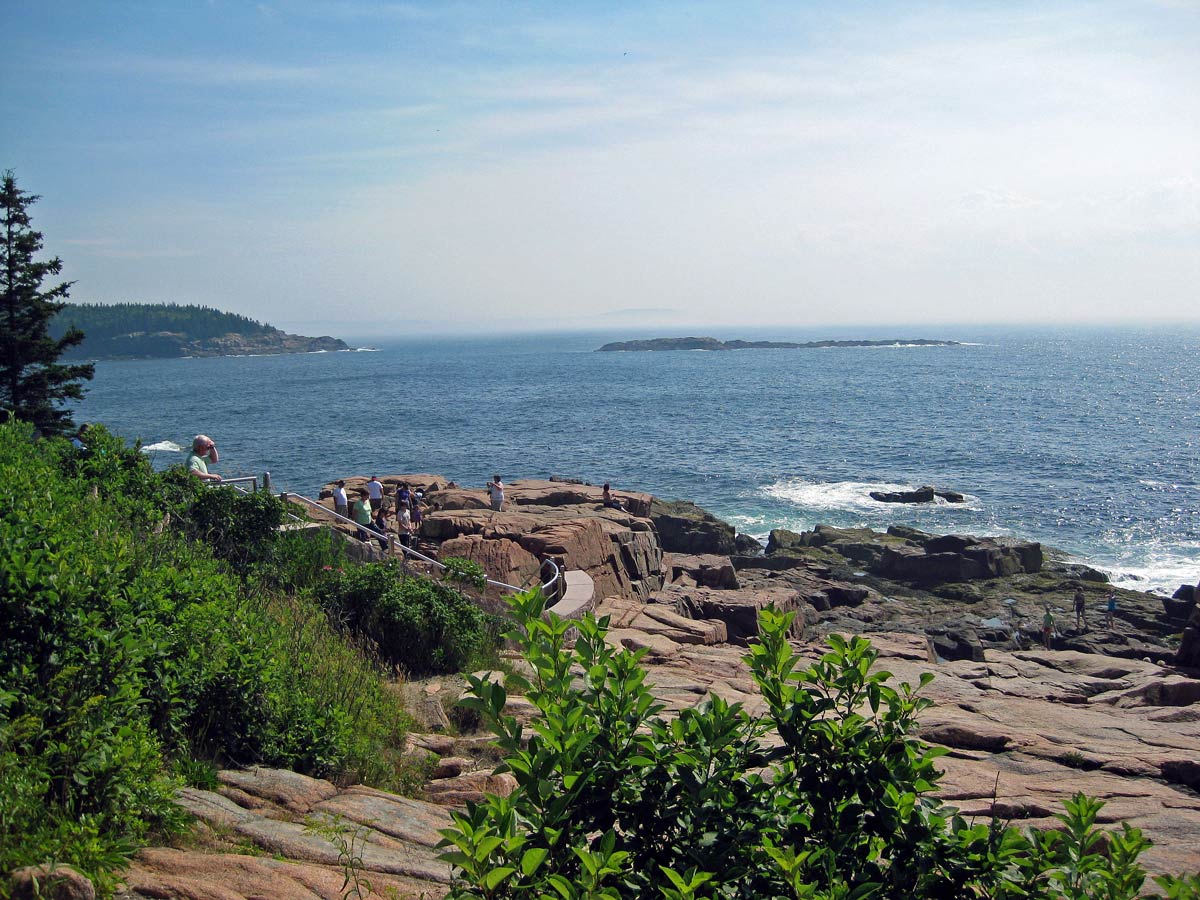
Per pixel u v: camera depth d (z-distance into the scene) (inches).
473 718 405.1
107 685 224.8
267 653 317.1
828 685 171.2
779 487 2340.1
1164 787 402.9
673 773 158.6
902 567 1449.3
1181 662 962.1
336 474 2442.2
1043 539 1798.7
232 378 7372.1
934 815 156.5
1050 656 869.2
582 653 169.9
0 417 1229.7
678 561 1238.3
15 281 1288.1
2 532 259.8
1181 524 1882.4
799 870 133.1
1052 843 150.9
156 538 424.2
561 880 120.7
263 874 185.2
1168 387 5285.4
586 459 2778.1
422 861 218.8
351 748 308.7
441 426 3646.7
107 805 193.0
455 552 778.8
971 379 6117.1
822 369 7677.2
